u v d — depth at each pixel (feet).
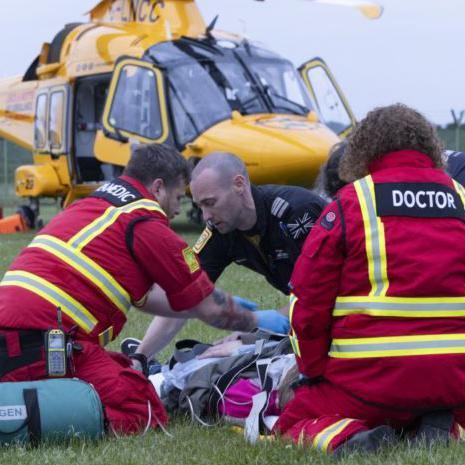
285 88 187.01
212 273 57.98
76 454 43.45
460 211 43.37
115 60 188.55
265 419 47.65
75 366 48.24
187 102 177.37
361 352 42.57
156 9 191.11
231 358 52.08
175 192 52.60
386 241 42.16
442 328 42.27
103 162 192.65
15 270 49.11
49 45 211.00
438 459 39.29
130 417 48.24
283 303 96.58
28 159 402.52
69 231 49.55
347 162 44.57
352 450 41.19
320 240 42.75
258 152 167.84
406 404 42.34
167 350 71.36
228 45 188.24
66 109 203.51
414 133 43.50
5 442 45.32
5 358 47.44
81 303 48.47
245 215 54.65
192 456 42.63
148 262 49.44
